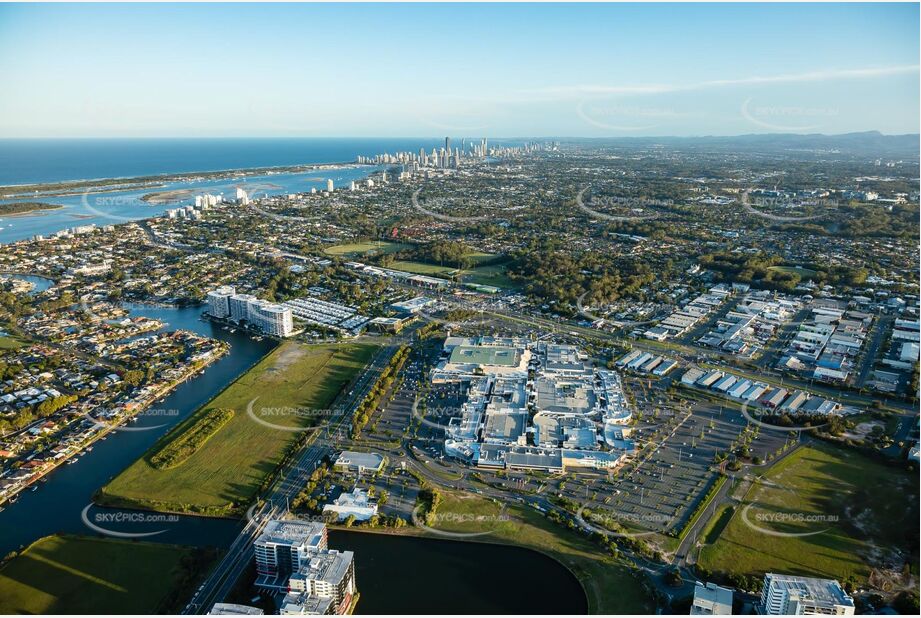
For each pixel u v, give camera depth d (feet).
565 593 622.54
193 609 590.96
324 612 554.46
